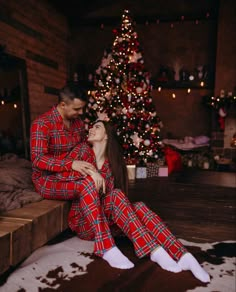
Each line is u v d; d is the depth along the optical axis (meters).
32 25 6.29
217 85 6.91
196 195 3.98
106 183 2.12
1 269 1.50
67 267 1.80
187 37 7.42
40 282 1.62
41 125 2.02
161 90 7.64
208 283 1.66
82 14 7.90
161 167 5.39
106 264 1.85
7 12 5.45
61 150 2.13
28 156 5.38
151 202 3.59
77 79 7.89
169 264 1.78
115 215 1.93
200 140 7.04
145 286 1.61
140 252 1.83
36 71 6.49
